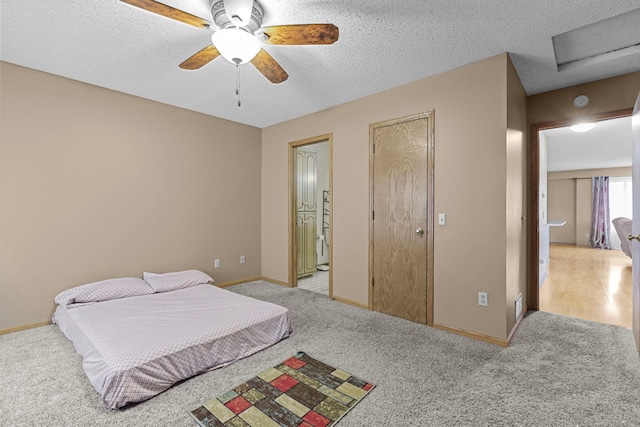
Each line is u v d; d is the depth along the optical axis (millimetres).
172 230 3627
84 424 1516
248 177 4441
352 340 2496
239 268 4352
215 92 3215
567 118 3068
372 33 2145
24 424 1513
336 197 3604
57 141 2814
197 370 1944
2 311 2564
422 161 2879
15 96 2600
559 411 1623
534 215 3273
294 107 3676
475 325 2562
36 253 2715
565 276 4953
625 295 3873
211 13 1919
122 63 2582
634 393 1775
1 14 1913
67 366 2051
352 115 3434
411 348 2355
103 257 3100
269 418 1562
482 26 2064
